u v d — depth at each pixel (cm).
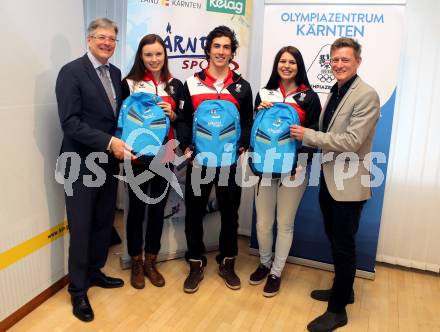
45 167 238
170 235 304
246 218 352
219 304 253
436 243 296
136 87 245
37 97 227
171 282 277
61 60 240
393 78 262
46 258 247
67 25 243
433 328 238
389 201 300
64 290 262
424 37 272
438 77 273
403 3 253
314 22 270
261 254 275
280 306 253
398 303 262
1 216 212
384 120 268
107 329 225
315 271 300
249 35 293
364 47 264
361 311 252
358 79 208
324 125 227
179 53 278
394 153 291
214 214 318
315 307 254
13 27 207
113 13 338
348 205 213
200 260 272
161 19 270
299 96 239
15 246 222
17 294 227
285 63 233
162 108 240
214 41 237
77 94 215
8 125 211
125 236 284
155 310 245
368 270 291
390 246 307
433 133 281
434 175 287
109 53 221
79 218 230
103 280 266
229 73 250
